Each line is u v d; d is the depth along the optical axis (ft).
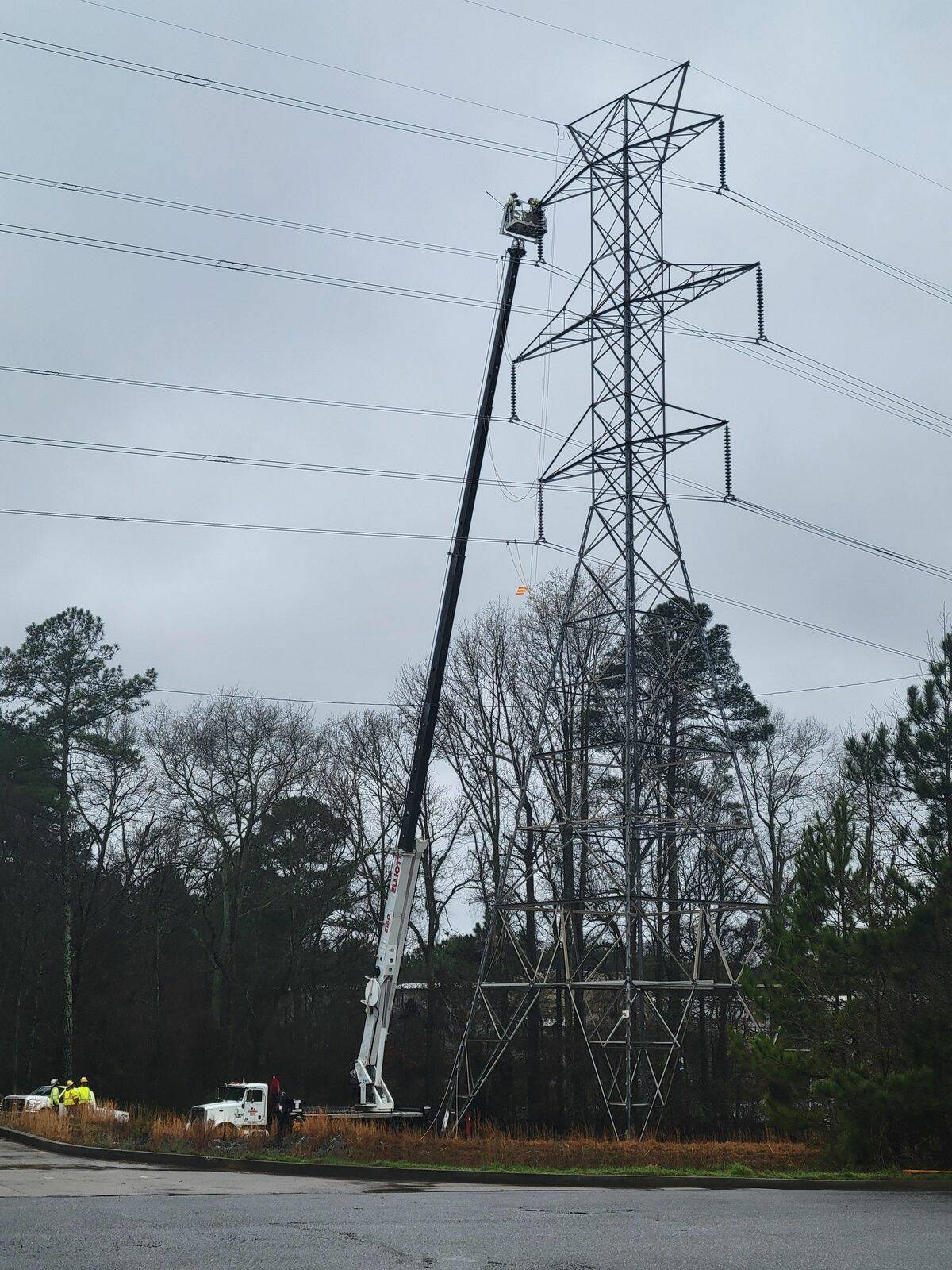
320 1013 206.59
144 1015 199.11
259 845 208.44
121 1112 126.41
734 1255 39.40
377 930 193.16
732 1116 156.97
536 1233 44.42
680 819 119.96
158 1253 38.47
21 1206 52.70
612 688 164.86
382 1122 117.39
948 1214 53.16
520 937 182.60
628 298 118.52
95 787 188.14
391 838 189.78
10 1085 190.60
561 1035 172.14
